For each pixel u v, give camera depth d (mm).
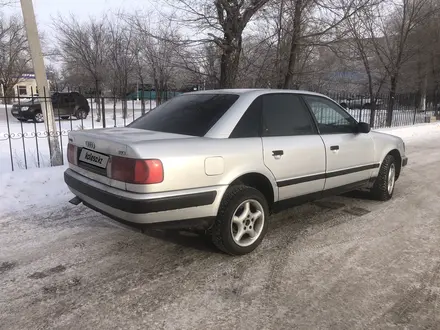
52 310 2877
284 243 4160
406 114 20500
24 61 36719
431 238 4336
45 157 8445
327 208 5422
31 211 5031
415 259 3791
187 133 3764
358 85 21641
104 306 2938
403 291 3191
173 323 2740
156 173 3178
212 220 3582
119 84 21062
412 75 25594
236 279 3373
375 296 3111
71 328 2674
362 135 5184
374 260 3762
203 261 3713
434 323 2762
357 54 14414
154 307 2932
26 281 3289
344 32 10555
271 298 3074
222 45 8836
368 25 14406
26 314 2824
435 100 25969
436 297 3105
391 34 17828
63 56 26516
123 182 3279
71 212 5035
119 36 20859
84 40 21016
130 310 2889
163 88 14680
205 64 10023
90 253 3855
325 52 11594
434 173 8039
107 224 4637
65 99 18578
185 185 3322
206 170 3432
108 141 3457
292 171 4148
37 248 3945
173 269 3543
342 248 4043
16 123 18094
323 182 4551
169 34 11109
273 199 4062
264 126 4016
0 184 5699
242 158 3678
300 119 4430
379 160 5477
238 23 8758
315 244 4145
